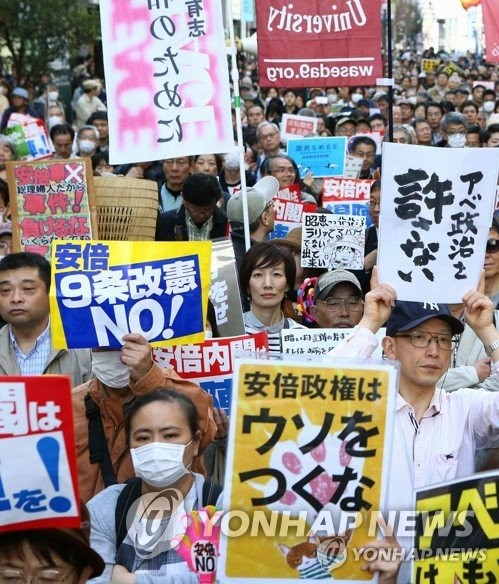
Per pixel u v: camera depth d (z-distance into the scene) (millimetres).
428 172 4742
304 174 12109
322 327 6449
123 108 7164
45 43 23859
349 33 10516
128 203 7152
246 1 33375
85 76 25703
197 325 4918
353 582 3650
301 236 8102
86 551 3254
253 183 11602
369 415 3703
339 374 3713
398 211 4754
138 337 4727
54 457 3053
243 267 6301
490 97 22828
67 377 3031
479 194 4758
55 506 3078
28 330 5457
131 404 4695
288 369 3707
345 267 8016
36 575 3238
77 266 4887
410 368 4449
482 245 4762
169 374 4836
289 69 10570
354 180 10531
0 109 18766
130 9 7133
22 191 7055
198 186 8031
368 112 19766
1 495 3047
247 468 3666
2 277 5363
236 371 3709
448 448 4418
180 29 7109
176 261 4902
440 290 4770
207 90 7121
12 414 3031
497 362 4586
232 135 7152
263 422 3686
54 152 13320
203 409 4746
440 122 17156
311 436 3688
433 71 32938
